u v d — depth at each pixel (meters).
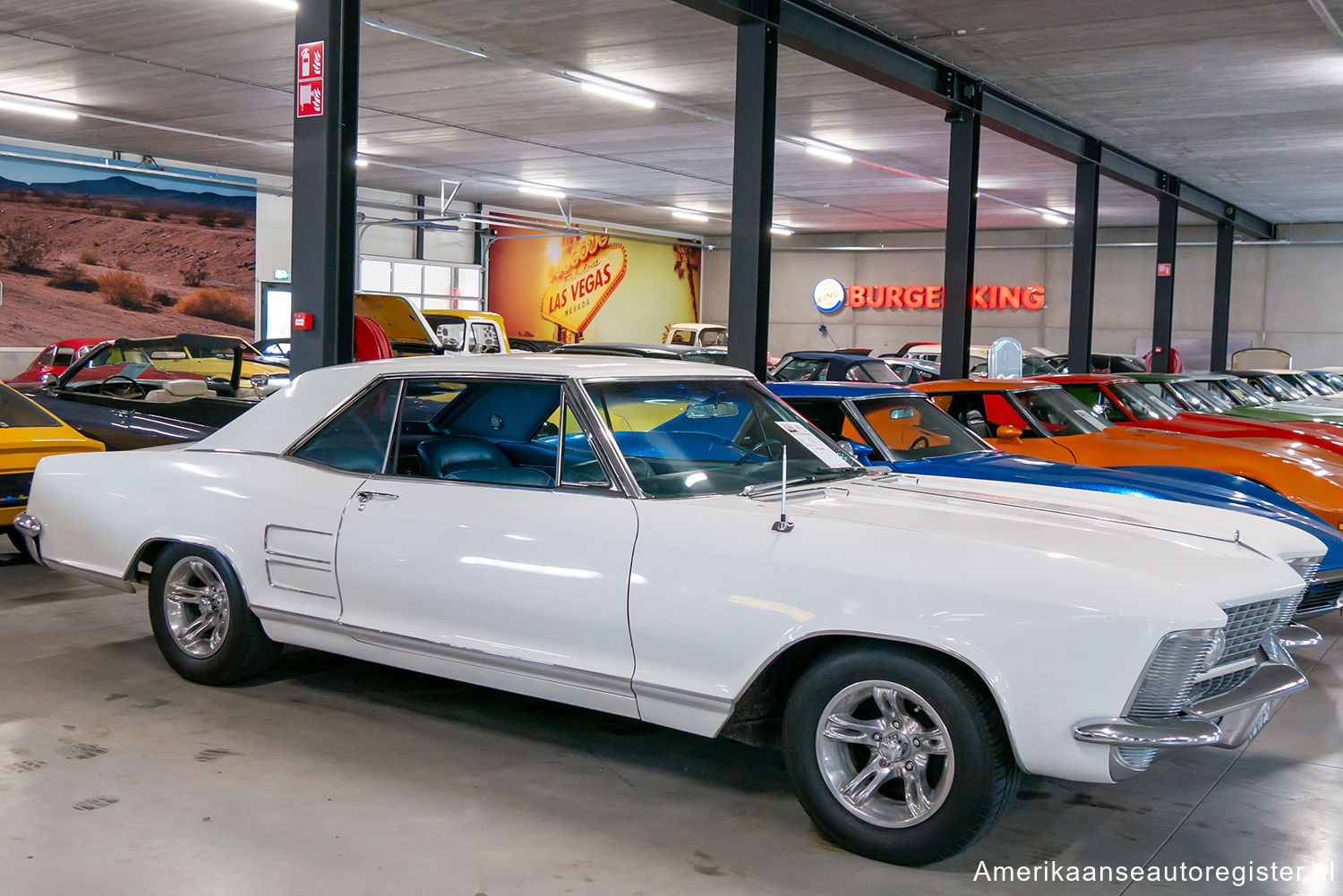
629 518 3.53
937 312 31.61
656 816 3.47
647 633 3.41
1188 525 3.79
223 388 8.34
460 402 4.39
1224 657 3.25
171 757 3.85
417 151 19.97
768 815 3.51
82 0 11.00
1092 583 2.95
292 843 3.20
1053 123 14.90
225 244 23.02
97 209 20.80
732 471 3.89
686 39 11.91
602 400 3.77
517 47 12.42
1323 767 4.13
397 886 2.96
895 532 3.24
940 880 3.08
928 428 6.27
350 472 4.17
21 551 7.07
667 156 19.89
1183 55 11.52
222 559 4.41
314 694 4.60
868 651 3.15
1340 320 26.80
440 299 27.61
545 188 24.78
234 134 18.89
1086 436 7.50
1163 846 3.38
